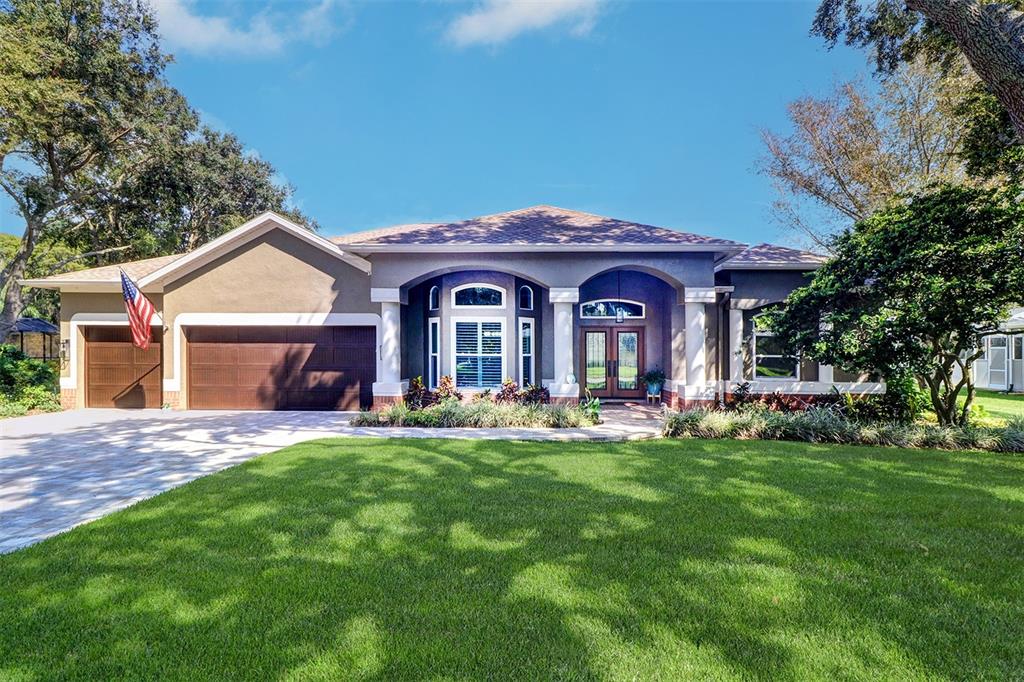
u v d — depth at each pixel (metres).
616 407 16.08
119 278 16.44
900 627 3.41
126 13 21.27
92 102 19.38
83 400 16.58
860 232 11.76
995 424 12.47
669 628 3.40
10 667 3.09
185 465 8.64
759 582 4.07
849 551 4.69
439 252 14.06
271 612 3.65
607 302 17.61
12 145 18.52
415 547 4.82
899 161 21.03
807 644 3.22
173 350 15.73
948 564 4.42
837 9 11.54
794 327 12.22
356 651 3.17
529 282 15.92
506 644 3.23
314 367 15.91
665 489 6.73
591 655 3.11
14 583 4.16
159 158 23.83
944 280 9.99
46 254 33.88
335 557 4.61
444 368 15.31
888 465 8.05
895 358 10.58
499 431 11.74
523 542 4.93
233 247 15.72
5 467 8.52
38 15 18.03
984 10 6.57
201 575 4.25
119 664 3.09
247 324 15.67
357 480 7.25
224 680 2.93
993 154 11.22
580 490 6.71
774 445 9.77
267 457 8.80
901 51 12.08
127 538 5.10
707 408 13.12
